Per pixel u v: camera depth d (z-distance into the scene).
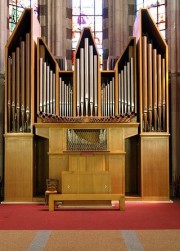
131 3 21.02
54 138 16.97
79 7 21.62
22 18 17.39
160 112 17.30
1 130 18.98
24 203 16.73
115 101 17.78
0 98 19.03
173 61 19.22
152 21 17.52
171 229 11.10
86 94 17.72
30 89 17.33
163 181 17.03
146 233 10.35
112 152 16.91
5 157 17.11
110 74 18.42
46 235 10.14
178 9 19.19
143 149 17.12
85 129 17.06
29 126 17.25
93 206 15.35
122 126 17.03
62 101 17.86
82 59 17.88
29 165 17.06
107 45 21.27
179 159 19.00
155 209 14.93
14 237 9.92
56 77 17.84
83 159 16.69
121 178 16.91
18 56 17.42
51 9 20.88
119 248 8.86
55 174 16.86
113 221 12.43
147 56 17.42
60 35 20.83
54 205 15.12
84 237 9.91
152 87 17.34
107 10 21.34
